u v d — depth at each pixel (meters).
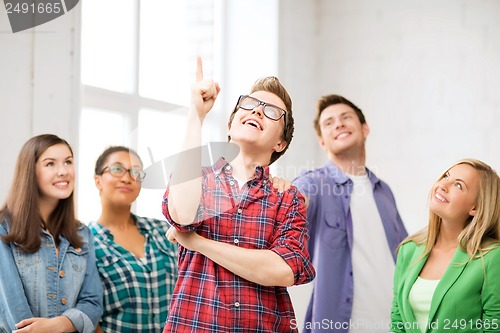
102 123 2.92
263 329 1.45
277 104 1.57
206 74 3.28
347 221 2.96
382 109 3.93
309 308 2.97
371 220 3.00
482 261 2.20
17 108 2.59
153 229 2.64
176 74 3.05
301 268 1.47
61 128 2.75
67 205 2.38
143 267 2.52
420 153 3.81
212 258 1.44
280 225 1.52
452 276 2.24
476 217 2.26
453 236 2.34
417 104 3.84
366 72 3.98
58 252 2.33
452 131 3.75
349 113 3.16
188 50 3.14
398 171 3.86
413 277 2.34
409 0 3.89
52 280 2.27
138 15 3.00
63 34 2.75
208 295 1.45
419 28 3.86
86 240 2.43
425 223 3.76
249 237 1.50
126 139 2.80
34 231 2.25
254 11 3.82
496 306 2.17
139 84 2.94
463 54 3.75
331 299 2.87
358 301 2.89
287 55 3.86
